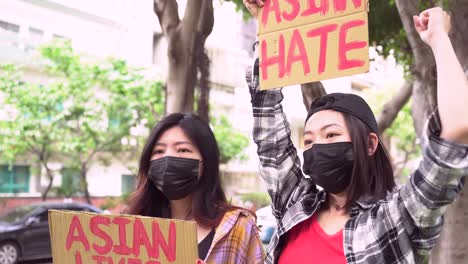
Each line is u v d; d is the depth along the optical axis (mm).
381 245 1696
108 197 18016
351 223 1790
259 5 2205
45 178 16516
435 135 1511
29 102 14242
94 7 17516
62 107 14766
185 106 5277
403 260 1659
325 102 1966
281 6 2141
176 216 2443
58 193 16547
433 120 1520
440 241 4480
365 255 1713
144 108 15695
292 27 2102
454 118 1447
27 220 10070
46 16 16375
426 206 1568
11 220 10188
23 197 15977
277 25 2145
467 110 1443
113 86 15359
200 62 5371
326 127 1889
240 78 20047
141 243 1933
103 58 16641
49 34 16516
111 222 1985
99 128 15398
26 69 16047
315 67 2027
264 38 2180
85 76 14992
